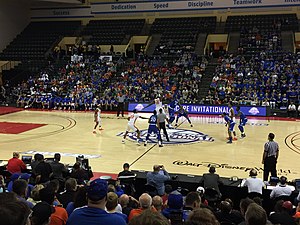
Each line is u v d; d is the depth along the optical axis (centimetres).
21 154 1225
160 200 481
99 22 3334
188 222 216
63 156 1205
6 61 3062
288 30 2877
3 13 3131
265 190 739
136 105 2330
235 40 2919
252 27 2931
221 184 757
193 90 2372
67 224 262
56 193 559
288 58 2548
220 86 2350
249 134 1585
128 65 2809
